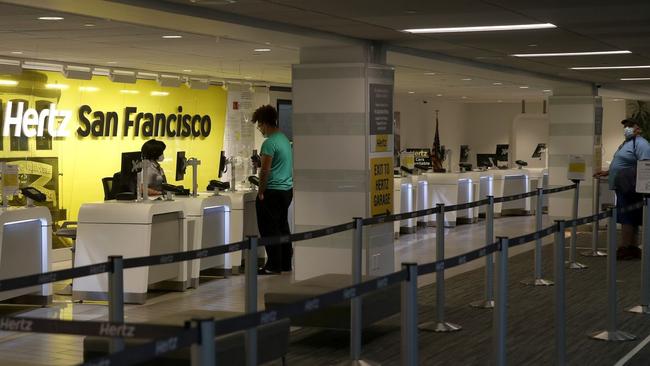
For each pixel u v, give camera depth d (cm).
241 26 834
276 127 1143
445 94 2509
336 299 459
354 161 999
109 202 990
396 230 1655
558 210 1825
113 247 960
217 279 1134
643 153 1266
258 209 1142
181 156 1162
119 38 1073
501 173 2098
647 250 907
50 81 1428
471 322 859
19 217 898
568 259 1323
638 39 1061
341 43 986
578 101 1806
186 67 1506
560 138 1820
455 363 696
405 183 1720
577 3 764
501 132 3142
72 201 1481
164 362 563
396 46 1112
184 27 845
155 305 953
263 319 409
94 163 1532
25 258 924
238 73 1652
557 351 680
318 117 1011
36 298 950
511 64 1441
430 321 854
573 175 1283
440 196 1873
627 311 914
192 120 1775
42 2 697
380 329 822
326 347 750
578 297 1003
